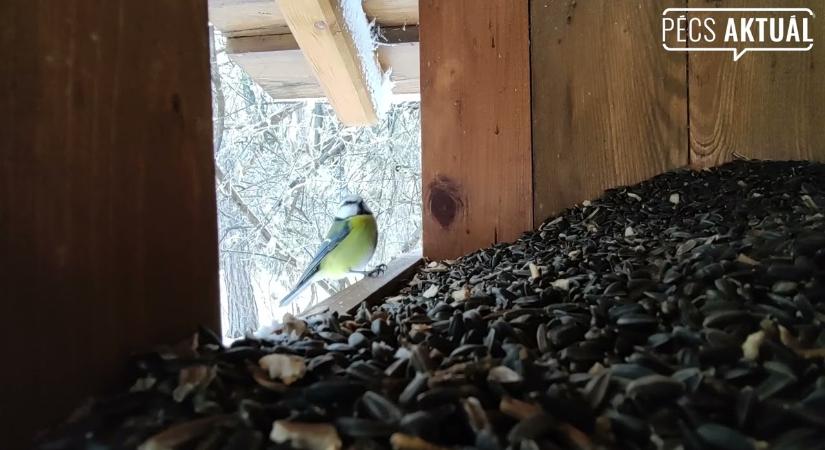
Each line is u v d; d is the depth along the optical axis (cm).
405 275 192
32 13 60
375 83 279
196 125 78
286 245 704
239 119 702
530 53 215
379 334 100
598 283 118
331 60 249
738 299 95
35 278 60
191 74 78
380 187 720
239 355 77
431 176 226
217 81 637
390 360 83
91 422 62
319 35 237
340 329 107
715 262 111
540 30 215
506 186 218
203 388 68
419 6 223
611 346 87
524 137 216
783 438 61
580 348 85
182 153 76
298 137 718
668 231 159
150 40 72
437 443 61
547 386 71
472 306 118
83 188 64
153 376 69
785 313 88
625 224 179
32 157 60
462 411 64
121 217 68
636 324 92
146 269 71
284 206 707
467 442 62
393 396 69
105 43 67
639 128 212
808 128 202
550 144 215
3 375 58
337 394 69
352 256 314
